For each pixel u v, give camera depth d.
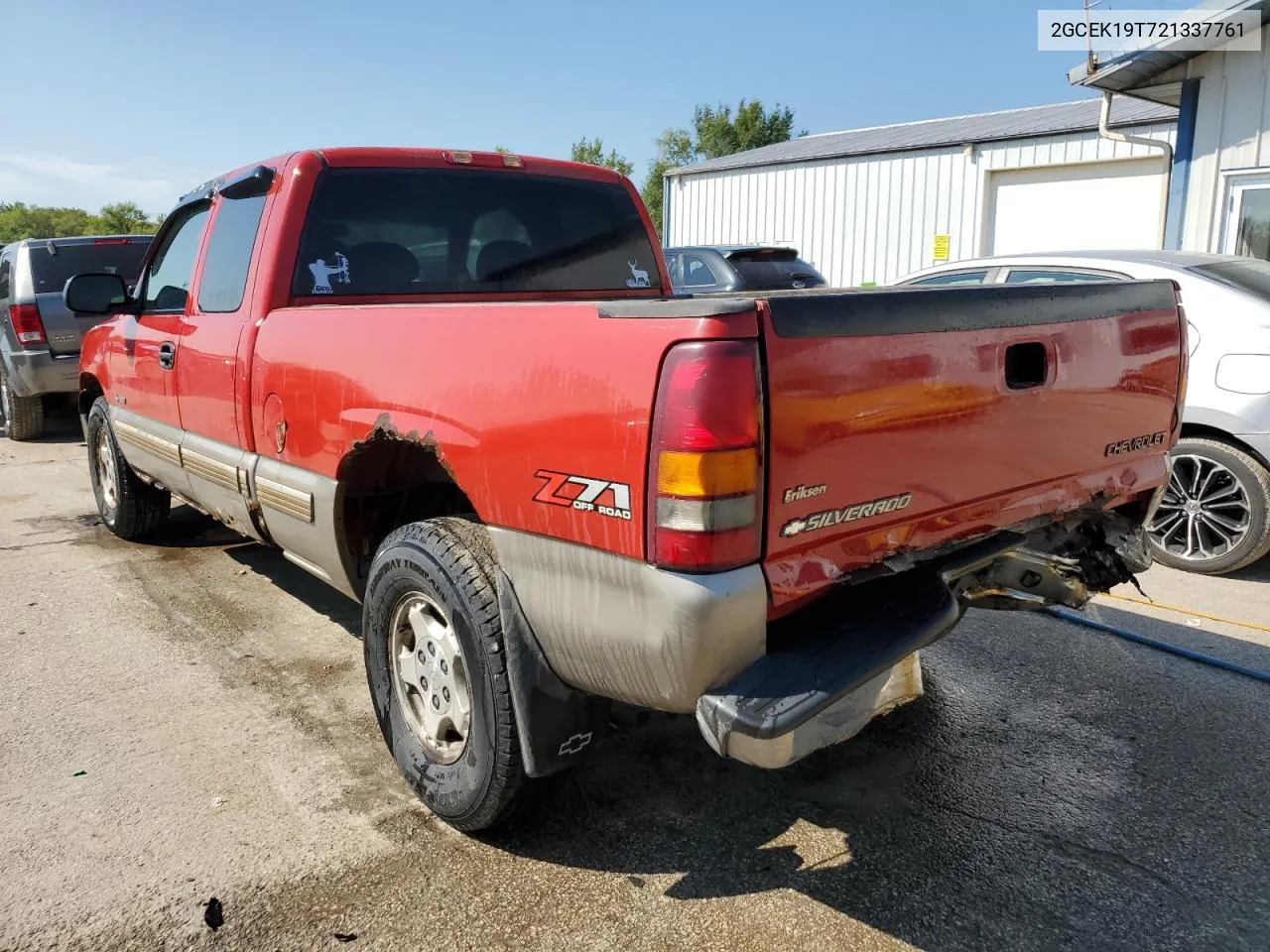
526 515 2.39
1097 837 2.86
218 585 5.12
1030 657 4.18
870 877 2.67
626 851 2.77
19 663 4.07
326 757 3.29
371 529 3.36
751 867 2.71
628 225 4.60
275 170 3.76
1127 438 3.09
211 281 4.15
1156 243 13.30
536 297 4.26
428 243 3.95
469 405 2.53
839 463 2.20
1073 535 3.32
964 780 3.18
